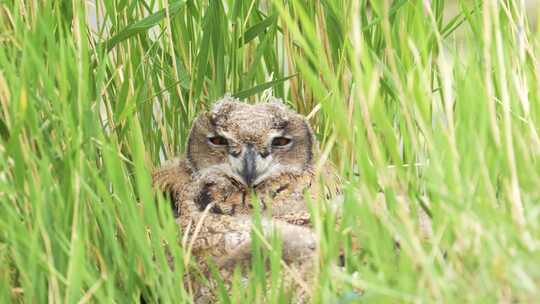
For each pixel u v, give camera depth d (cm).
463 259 532
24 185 624
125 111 724
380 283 531
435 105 706
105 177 666
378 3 630
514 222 521
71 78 659
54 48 659
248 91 801
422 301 504
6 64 654
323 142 775
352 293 549
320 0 805
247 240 707
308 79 577
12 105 640
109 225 620
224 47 824
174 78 827
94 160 655
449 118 601
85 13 762
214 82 830
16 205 639
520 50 696
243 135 760
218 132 769
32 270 592
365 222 552
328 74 604
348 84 782
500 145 610
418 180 664
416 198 615
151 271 617
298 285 657
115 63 808
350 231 628
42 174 612
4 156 631
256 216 629
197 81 818
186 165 797
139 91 795
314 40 591
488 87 605
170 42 794
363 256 609
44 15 701
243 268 698
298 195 775
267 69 853
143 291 638
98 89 681
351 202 595
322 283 575
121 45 808
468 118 598
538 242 506
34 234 589
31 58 654
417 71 639
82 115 636
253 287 618
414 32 755
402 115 648
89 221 645
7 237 616
